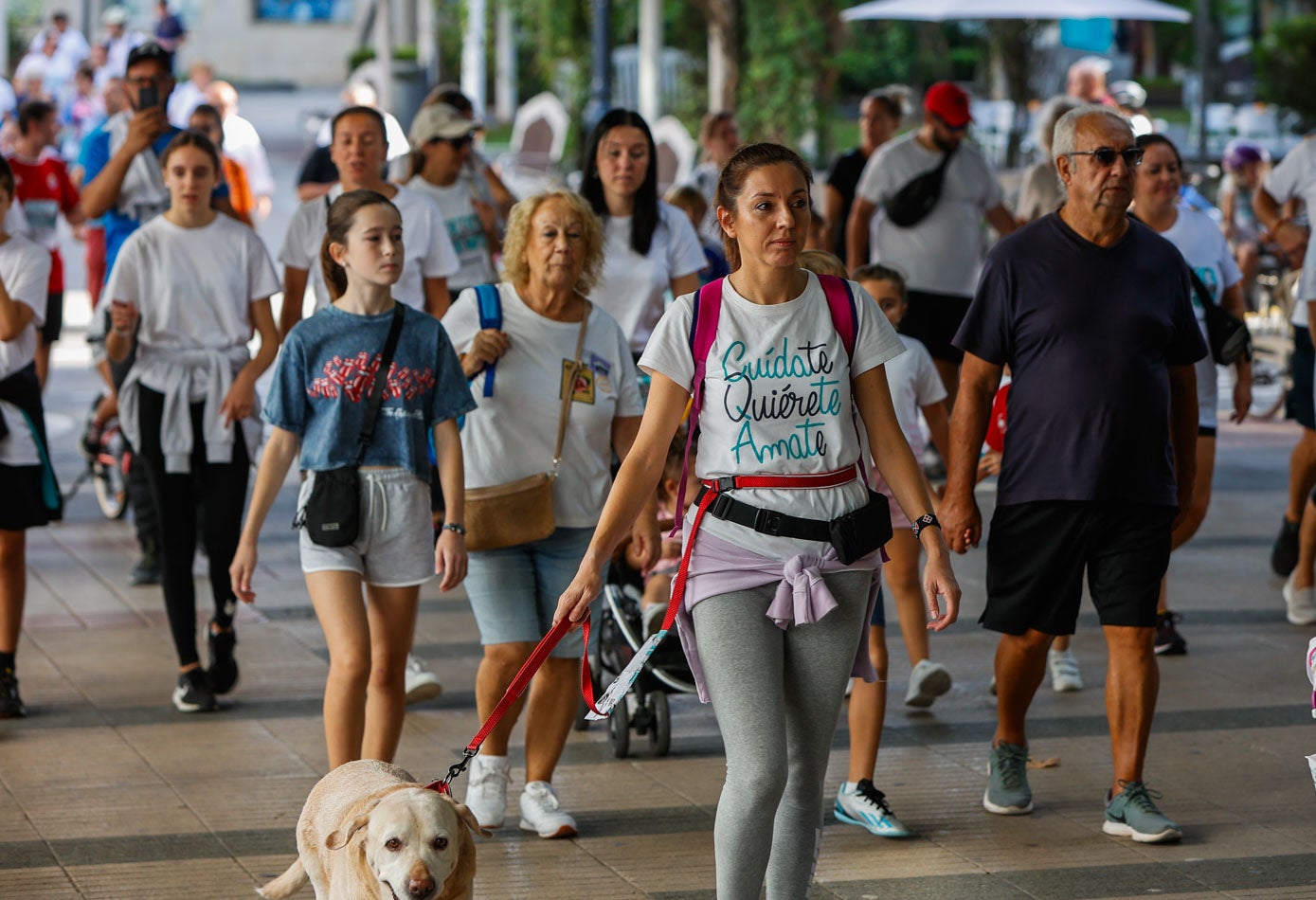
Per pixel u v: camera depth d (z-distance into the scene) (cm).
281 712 1912
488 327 1573
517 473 1556
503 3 7050
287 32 13988
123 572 2578
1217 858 1499
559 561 1574
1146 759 1773
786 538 1191
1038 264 1545
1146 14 4516
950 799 1662
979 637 2269
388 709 1529
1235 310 2145
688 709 1983
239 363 1944
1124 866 1484
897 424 1230
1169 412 1611
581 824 1585
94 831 1546
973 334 1575
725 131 3253
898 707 1967
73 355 4491
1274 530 2906
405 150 2997
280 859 1484
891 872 1473
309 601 2434
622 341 1617
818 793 1232
